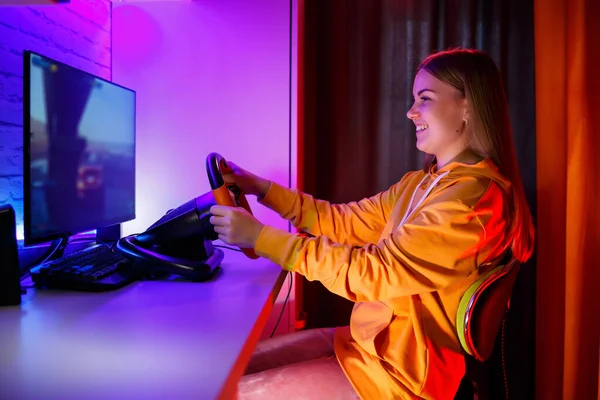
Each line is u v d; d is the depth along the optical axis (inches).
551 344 74.0
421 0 79.4
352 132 82.0
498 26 78.2
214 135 69.3
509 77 78.7
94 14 64.9
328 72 81.6
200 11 68.1
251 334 31.2
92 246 53.2
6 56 49.7
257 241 41.7
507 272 40.7
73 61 60.4
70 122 46.4
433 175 46.1
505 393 43.3
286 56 67.9
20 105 52.4
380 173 82.0
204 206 46.1
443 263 38.8
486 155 44.6
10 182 51.1
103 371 24.9
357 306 48.5
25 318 34.0
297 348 51.2
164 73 68.9
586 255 68.9
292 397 40.2
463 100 44.9
